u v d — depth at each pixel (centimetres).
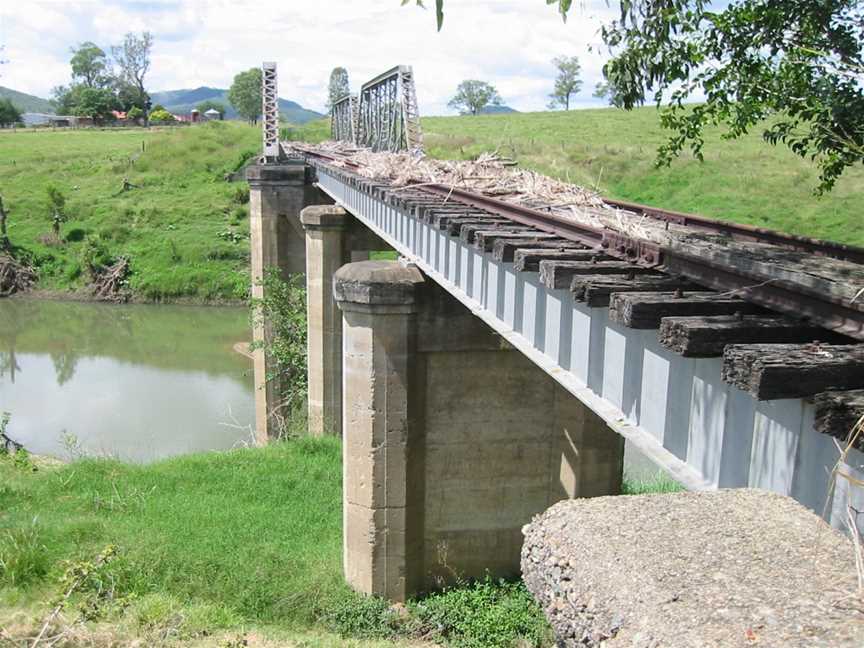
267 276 3206
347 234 2612
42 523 1694
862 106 930
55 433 3288
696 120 1070
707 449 515
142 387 3941
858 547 272
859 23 942
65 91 18550
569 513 320
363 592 1598
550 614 293
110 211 7162
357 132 3909
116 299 5997
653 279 622
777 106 988
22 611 1312
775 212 4319
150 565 1539
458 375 1622
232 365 4353
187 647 1273
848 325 436
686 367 547
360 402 1573
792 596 253
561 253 750
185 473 2175
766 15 943
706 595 256
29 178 8294
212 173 8162
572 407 1641
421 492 1641
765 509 313
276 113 3734
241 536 1745
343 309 1568
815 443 404
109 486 2075
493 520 1683
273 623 1473
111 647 1221
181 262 6269
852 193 4388
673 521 303
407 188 1600
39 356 4534
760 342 457
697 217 993
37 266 6438
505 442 1659
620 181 5294
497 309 952
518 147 6203
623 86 1023
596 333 701
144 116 16038
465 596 1582
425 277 1553
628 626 252
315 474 2164
